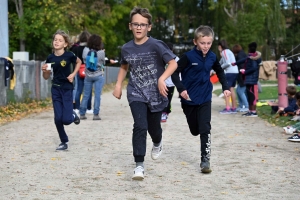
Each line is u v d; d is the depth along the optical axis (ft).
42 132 36.11
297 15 218.79
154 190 19.77
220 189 19.94
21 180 21.42
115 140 32.42
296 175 22.24
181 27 187.83
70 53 28.60
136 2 156.46
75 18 128.36
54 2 123.85
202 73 22.88
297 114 40.42
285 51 216.74
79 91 47.01
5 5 60.08
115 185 20.58
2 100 51.88
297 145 30.12
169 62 20.97
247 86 47.11
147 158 26.32
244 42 159.84
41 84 66.59
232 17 171.22
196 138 33.35
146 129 21.04
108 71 134.00
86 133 35.55
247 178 21.75
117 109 56.08
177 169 23.61
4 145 30.35
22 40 129.49
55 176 22.17
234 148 29.22
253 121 43.04
